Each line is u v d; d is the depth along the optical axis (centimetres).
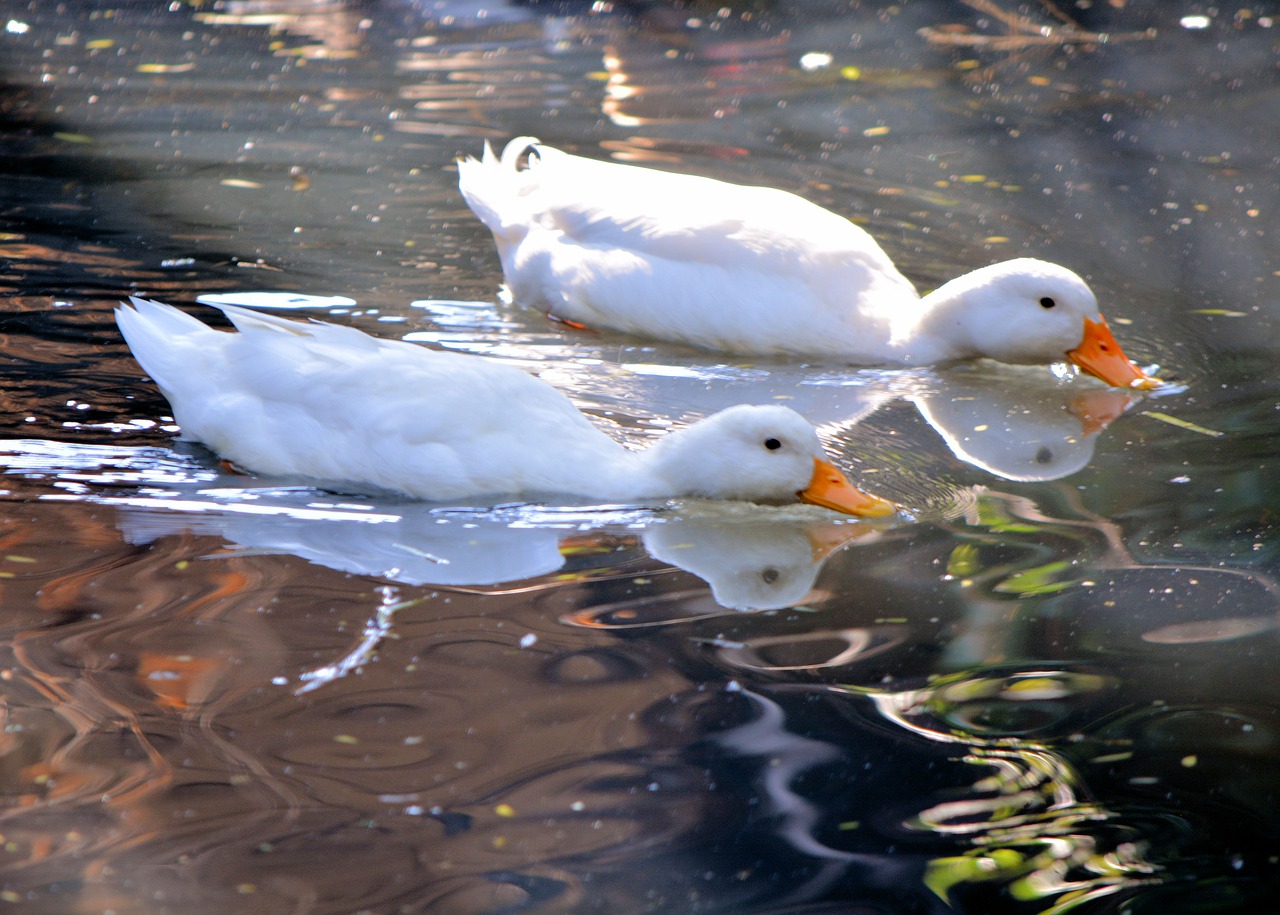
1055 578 892
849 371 1324
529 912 590
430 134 1912
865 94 2159
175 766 679
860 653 798
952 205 1702
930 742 712
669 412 1203
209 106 1992
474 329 1376
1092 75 2242
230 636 799
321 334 1083
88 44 2281
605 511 1012
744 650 800
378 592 862
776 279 1345
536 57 2328
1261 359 1298
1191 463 1082
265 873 609
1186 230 1620
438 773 677
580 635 814
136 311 1157
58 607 828
